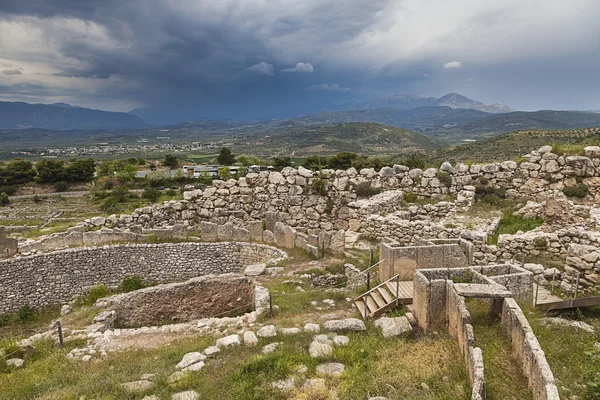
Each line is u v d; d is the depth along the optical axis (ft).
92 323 49.49
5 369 36.88
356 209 76.02
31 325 63.62
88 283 70.85
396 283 43.78
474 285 32.96
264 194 87.04
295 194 84.99
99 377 32.55
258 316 43.39
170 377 31.07
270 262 63.72
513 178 77.66
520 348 26.63
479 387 22.61
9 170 329.72
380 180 84.94
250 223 75.51
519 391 23.97
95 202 270.87
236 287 58.54
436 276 37.06
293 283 54.29
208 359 34.06
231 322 43.47
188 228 85.25
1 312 64.80
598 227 54.08
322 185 83.46
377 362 30.83
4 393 31.09
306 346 34.76
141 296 57.31
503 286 32.78
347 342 34.53
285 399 27.50
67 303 69.21
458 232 59.36
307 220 84.17
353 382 28.32
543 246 50.96
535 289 40.70
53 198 295.28
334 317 41.47
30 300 66.95
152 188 302.66
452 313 32.55
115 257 72.43
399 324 35.70
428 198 82.58
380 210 74.08
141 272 73.31
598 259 38.81
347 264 59.36
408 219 74.18
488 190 78.54
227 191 87.66
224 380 30.22
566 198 68.08
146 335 42.96
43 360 38.29
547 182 74.43
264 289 52.54
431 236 62.13
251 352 34.50
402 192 83.20
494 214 70.03
